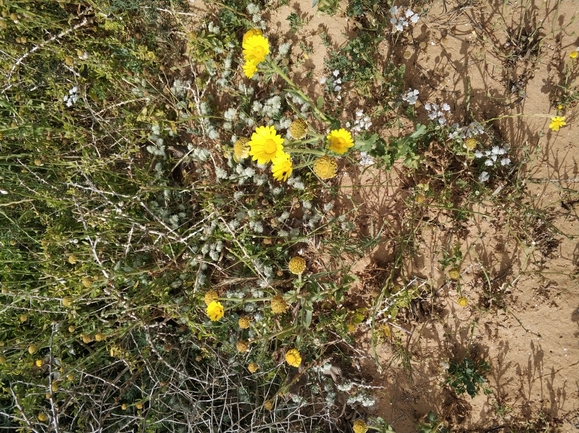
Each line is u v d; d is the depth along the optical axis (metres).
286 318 0.63
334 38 0.63
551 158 0.57
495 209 0.59
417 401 0.62
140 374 0.63
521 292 0.58
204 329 0.60
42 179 0.58
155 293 0.60
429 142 0.60
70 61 0.61
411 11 0.57
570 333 0.57
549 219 0.57
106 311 0.64
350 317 0.62
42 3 0.65
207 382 0.58
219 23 0.66
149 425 0.57
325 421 0.63
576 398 0.57
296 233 0.61
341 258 0.62
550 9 0.56
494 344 0.60
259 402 0.62
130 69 0.66
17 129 0.61
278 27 0.65
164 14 0.66
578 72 0.56
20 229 0.59
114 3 0.63
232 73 0.66
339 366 0.63
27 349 0.59
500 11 0.58
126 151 0.63
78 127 0.63
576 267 0.57
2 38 0.63
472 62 0.59
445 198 0.59
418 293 0.61
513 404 0.59
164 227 0.61
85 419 0.55
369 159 0.58
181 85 0.66
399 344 0.62
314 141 0.51
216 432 0.61
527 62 0.57
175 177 0.69
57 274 0.58
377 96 0.61
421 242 0.61
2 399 0.64
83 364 0.60
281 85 0.65
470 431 0.60
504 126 0.58
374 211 0.63
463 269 0.60
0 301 0.63
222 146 0.64
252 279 0.62
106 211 0.59
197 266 0.63
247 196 0.65
